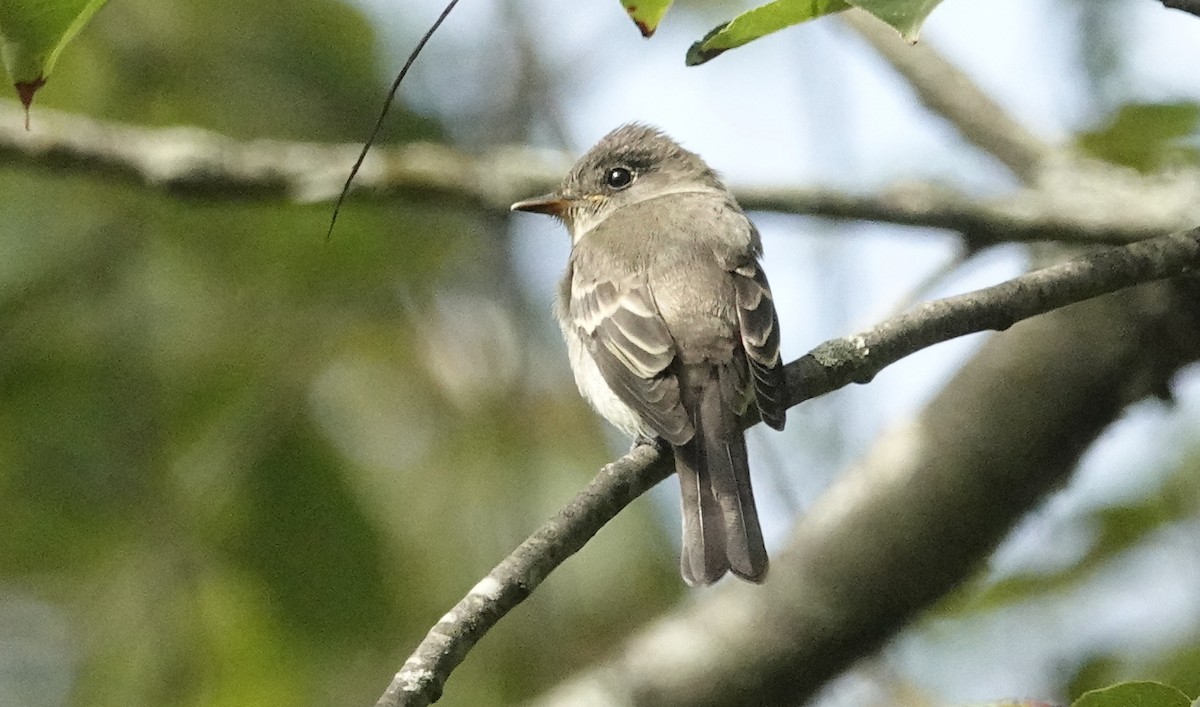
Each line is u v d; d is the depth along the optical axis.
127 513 10.00
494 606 5.75
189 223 10.42
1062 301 6.98
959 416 9.55
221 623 9.91
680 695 9.59
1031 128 11.00
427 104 11.33
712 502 7.38
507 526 10.32
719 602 9.80
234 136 10.86
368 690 10.03
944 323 7.05
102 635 9.92
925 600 9.56
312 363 10.42
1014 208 9.27
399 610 10.19
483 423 10.56
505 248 10.78
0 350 10.08
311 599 10.06
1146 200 9.27
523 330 10.68
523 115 11.34
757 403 7.19
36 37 5.47
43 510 10.02
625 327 8.28
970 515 9.47
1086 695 4.99
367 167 9.77
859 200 9.48
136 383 10.07
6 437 10.03
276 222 10.50
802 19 5.91
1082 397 9.40
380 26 11.16
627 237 8.96
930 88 10.91
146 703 9.78
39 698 10.27
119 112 10.74
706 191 9.81
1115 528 10.16
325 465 10.21
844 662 9.62
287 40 10.91
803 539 9.67
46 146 9.27
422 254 10.84
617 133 10.37
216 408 10.27
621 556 10.95
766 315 8.26
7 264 10.16
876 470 9.66
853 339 7.24
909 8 4.88
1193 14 5.96
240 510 10.09
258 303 10.48
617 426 8.50
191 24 10.79
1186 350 9.30
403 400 10.67
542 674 10.34
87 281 10.19
